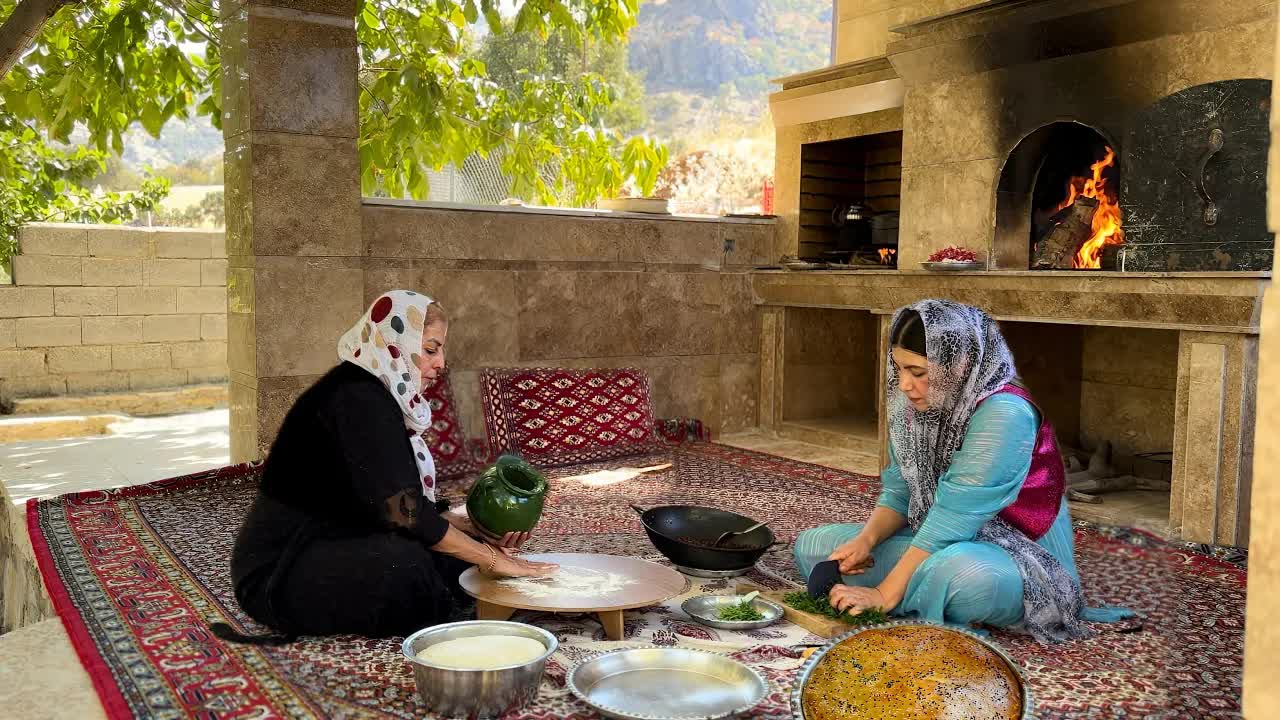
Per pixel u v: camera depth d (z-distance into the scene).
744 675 2.36
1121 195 4.70
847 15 7.23
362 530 2.83
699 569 3.39
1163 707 2.44
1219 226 4.30
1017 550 2.87
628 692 2.34
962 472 2.80
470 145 7.31
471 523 3.09
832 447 6.56
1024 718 2.13
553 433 5.73
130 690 2.45
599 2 6.78
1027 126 5.04
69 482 5.55
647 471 5.57
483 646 2.43
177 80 6.31
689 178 15.88
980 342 2.84
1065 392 6.15
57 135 5.76
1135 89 4.57
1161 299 4.32
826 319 7.13
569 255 6.32
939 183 5.56
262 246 5.11
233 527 4.24
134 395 9.04
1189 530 4.32
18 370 8.82
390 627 2.83
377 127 6.63
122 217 11.23
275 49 5.05
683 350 6.84
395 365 2.87
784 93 7.00
